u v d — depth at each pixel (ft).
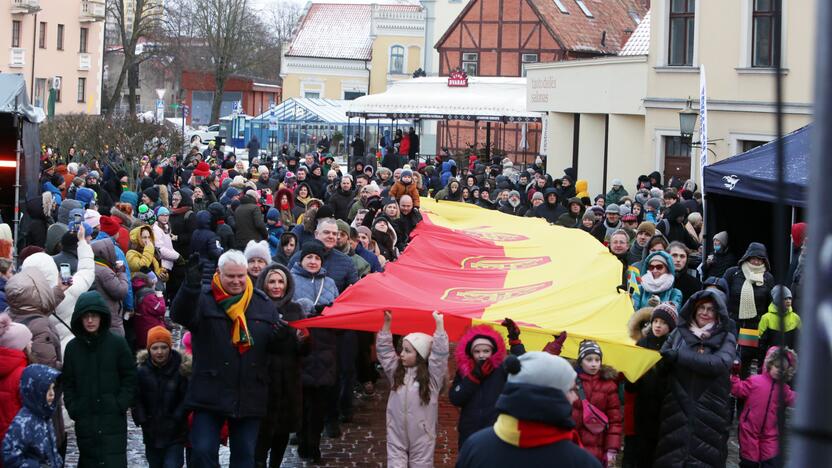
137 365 27.78
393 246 46.55
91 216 46.32
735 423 38.29
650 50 93.04
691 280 38.32
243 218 56.70
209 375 25.62
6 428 24.77
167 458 27.73
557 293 33.35
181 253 57.47
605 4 203.82
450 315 28.78
